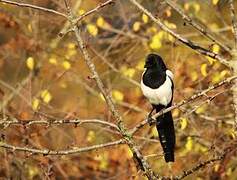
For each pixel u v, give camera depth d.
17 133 13.84
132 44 16.94
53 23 17.00
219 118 14.51
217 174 14.02
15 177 14.62
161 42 14.70
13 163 14.66
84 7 16.02
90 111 16.19
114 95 15.24
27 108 15.23
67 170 16.08
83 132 15.49
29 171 14.53
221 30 15.86
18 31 17.56
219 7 15.68
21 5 9.34
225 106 15.09
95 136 14.86
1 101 15.55
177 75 15.21
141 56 16.27
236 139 11.87
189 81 15.09
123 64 16.16
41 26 17.58
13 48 17.78
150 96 11.15
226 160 13.40
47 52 17.02
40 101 14.43
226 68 14.20
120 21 17.36
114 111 9.52
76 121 9.27
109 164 15.69
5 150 13.95
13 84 17.95
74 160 16.03
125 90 16.38
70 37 16.17
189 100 9.52
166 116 10.18
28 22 17.83
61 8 14.97
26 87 16.53
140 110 15.20
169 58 15.83
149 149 14.80
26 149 9.03
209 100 9.73
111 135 14.54
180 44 14.59
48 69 16.78
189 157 14.92
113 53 16.38
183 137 15.03
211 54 11.11
